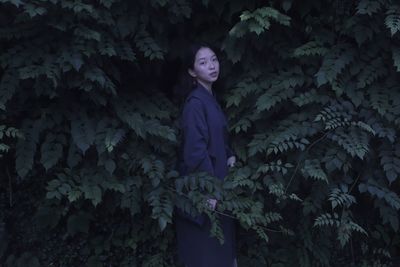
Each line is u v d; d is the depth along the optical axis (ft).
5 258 11.87
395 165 10.69
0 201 11.76
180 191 10.29
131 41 11.35
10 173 11.73
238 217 10.38
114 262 12.26
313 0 11.19
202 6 12.04
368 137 10.75
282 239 12.37
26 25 10.00
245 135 12.40
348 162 10.94
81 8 9.30
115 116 11.36
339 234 10.83
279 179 11.34
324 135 10.99
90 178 10.89
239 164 11.72
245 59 12.04
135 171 11.51
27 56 10.04
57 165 11.44
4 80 10.07
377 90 11.07
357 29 10.57
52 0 9.22
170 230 12.13
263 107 10.98
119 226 12.21
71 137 10.97
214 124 10.69
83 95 10.88
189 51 11.15
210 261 10.73
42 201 11.69
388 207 11.21
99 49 10.04
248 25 10.72
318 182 11.46
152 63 12.28
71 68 9.82
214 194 10.20
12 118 11.05
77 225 11.61
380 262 12.63
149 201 10.47
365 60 11.12
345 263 12.51
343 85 10.97
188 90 11.40
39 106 11.01
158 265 11.82
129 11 10.91
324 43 11.41
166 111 11.85
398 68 10.14
